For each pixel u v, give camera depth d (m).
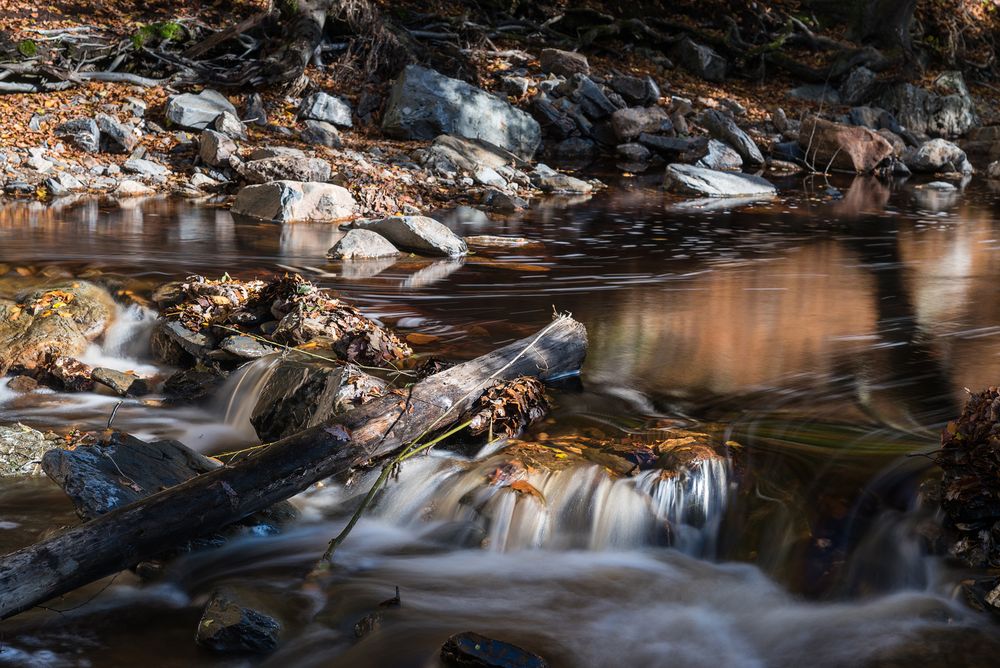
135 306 7.81
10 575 3.91
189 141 15.55
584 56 21.70
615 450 5.36
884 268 10.34
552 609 4.37
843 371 6.77
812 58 24.98
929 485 4.91
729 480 5.10
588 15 23.67
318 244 10.70
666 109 20.83
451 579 4.60
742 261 10.65
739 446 5.41
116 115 15.80
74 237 10.20
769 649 4.12
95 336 7.52
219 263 9.27
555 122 19.16
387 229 10.78
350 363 6.59
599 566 4.75
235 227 11.48
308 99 17.33
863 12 24.88
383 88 18.59
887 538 4.68
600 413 5.96
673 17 24.94
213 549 4.70
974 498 4.59
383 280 9.14
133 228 11.01
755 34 24.95
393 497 5.20
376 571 4.65
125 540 4.20
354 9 18.91
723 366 6.88
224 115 15.73
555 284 9.28
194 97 16.36
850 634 4.18
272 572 4.59
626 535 4.91
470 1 22.98
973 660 3.97
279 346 6.98
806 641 4.16
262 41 18.61
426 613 4.26
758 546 4.79
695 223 13.27
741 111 21.83
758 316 8.25
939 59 26.94
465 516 4.96
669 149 19.19
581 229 12.53
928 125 23.73
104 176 14.09
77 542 4.10
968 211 15.04
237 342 7.00
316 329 7.05
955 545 4.58
